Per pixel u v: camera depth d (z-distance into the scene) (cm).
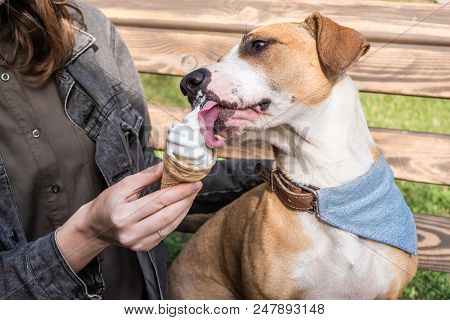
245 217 186
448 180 185
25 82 160
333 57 154
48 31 157
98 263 163
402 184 236
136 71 193
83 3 187
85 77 169
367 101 232
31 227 171
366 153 164
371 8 190
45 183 165
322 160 161
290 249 169
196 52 206
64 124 165
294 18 199
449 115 225
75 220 146
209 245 201
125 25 215
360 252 165
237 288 195
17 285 152
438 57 182
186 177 134
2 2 147
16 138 161
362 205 161
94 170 172
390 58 186
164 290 191
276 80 155
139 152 182
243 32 204
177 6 211
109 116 171
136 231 137
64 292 154
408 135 189
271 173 170
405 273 171
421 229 190
